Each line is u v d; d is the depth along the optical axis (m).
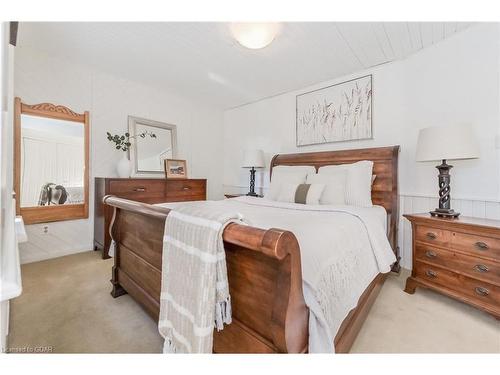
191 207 1.20
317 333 0.92
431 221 1.92
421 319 1.67
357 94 2.98
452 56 2.24
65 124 2.92
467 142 1.84
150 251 1.56
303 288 0.95
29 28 2.22
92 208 3.16
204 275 0.92
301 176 2.93
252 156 3.72
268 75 3.15
